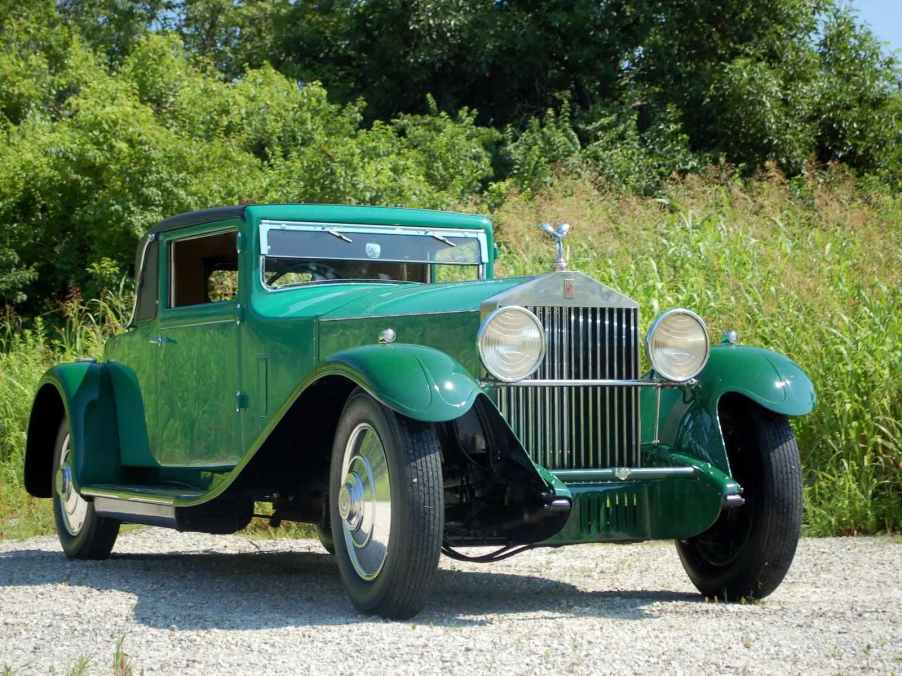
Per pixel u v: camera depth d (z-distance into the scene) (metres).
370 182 17.53
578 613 4.91
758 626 4.50
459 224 6.52
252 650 4.04
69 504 7.13
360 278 6.21
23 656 4.07
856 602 5.18
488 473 5.05
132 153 16.61
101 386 7.04
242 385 5.94
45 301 17.64
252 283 5.93
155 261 6.75
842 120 22.64
